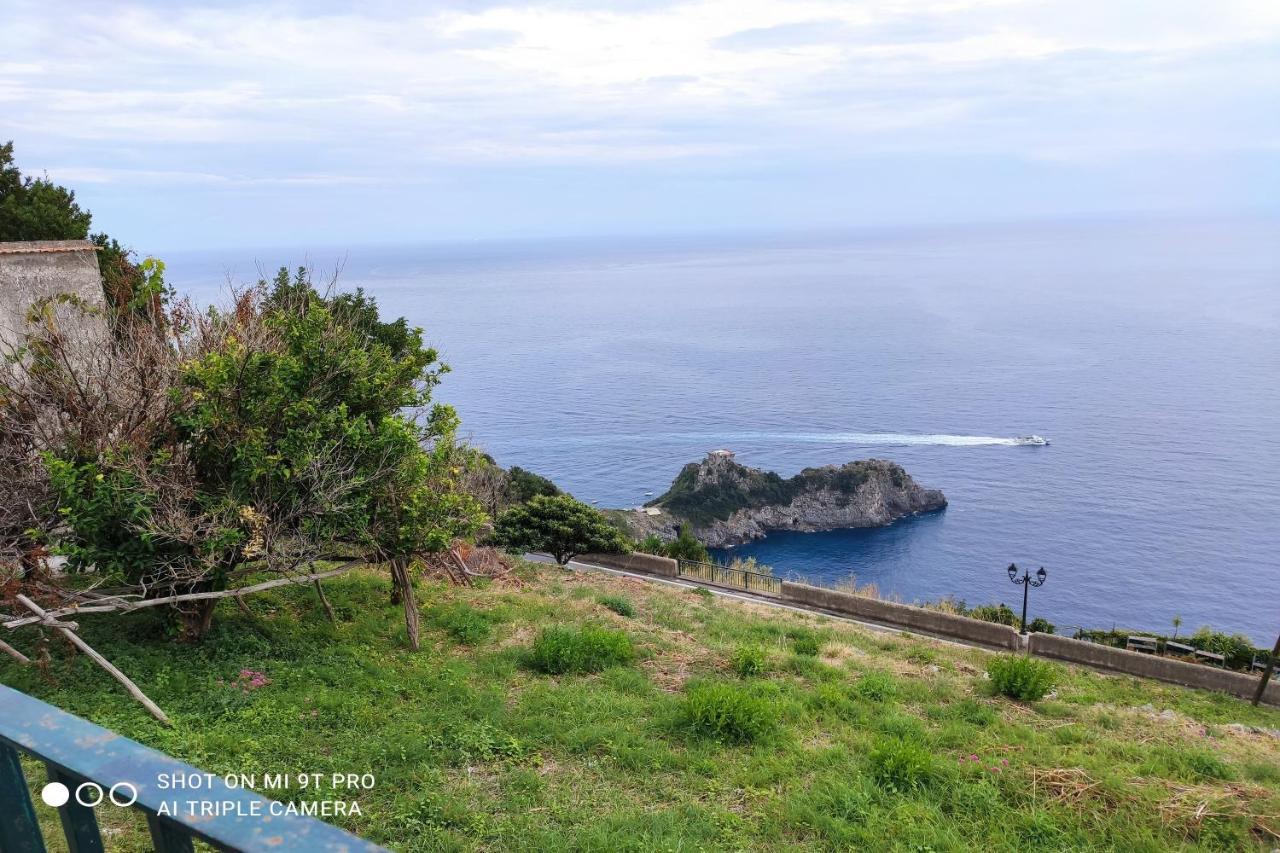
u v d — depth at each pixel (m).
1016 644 23.52
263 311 14.93
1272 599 59.59
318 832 1.38
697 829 9.62
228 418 12.30
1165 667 21.80
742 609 24.19
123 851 7.28
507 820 9.41
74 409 12.00
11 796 1.72
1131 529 73.56
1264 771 13.12
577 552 29.84
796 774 11.54
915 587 63.09
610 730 12.29
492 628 17.78
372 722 11.70
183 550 12.11
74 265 17.11
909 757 11.53
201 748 10.00
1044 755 12.79
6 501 12.11
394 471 13.55
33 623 11.49
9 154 24.91
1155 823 10.67
